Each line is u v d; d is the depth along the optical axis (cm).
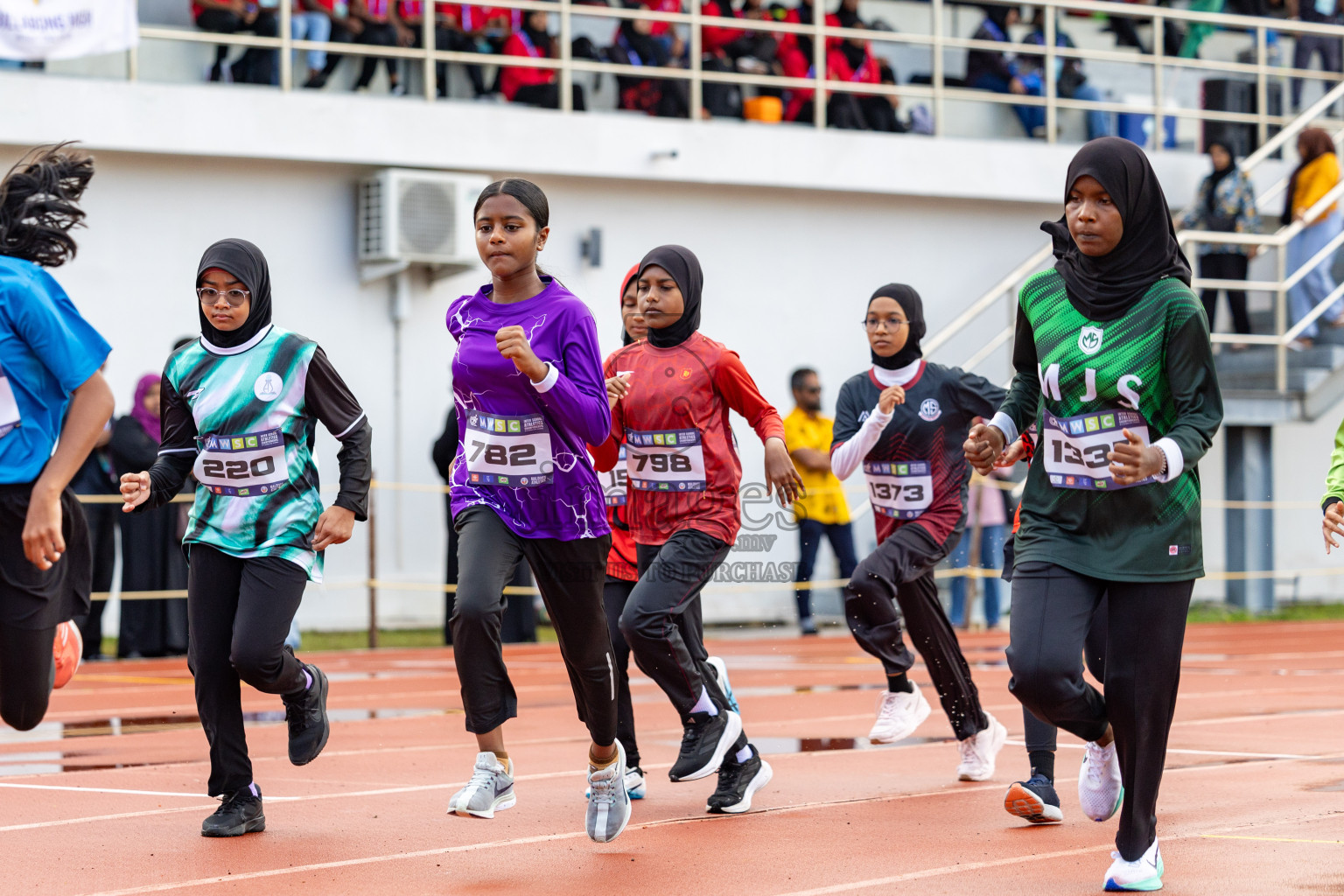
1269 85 2977
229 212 2295
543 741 1173
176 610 1961
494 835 796
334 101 2314
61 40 2128
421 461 2400
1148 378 656
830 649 2080
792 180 2616
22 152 2158
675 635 850
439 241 2342
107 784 976
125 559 1941
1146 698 656
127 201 2236
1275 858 723
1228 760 1045
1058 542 677
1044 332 685
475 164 2398
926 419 1048
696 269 901
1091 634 802
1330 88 3022
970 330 2772
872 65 2741
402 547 2383
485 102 2459
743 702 1449
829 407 2675
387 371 2383
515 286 730
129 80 2212
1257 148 2933
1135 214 657
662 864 722
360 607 2361
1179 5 3006
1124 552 660
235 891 667
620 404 895
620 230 2533
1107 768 750
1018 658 666
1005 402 730
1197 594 2783
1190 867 705
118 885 679
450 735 1228
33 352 630
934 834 797
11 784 977
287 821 838
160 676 1745
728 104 2638
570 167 2462
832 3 2817
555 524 727
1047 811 805
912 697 1080
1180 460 629
